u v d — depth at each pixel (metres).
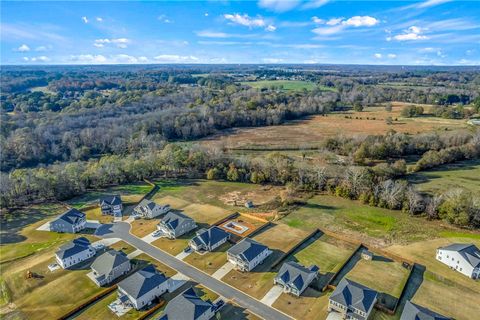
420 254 64.31
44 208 88.25
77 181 97.38
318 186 96.94
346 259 62.56
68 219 75.38
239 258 60.19
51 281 57.81
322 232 73.62
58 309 50.97
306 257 63.91
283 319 48.28
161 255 65.38
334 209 84.62
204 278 58.03
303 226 76.19
